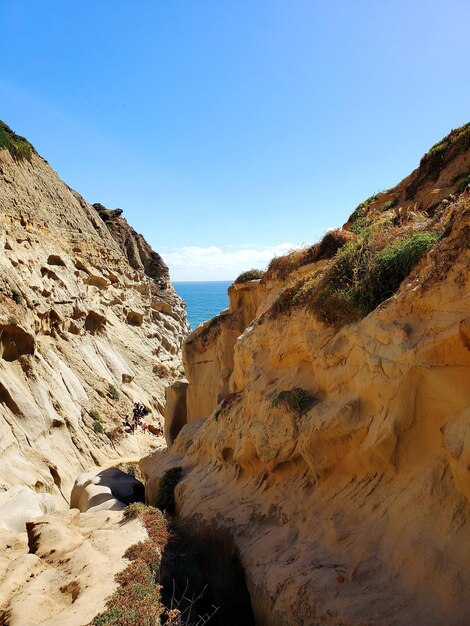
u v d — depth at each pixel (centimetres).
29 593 751
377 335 751
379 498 716
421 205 1539
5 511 1252
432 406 659
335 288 966
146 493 1512
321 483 848
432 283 678
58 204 4347
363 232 1126
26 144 4300
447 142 1706
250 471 1062
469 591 536
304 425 883
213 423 1329
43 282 3262
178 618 715
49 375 2705
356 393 805
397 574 615
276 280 1747
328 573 671
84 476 1786
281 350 1081
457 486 595
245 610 830
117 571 796
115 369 3653
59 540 961
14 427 2197
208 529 1004
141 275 5984
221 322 2139
